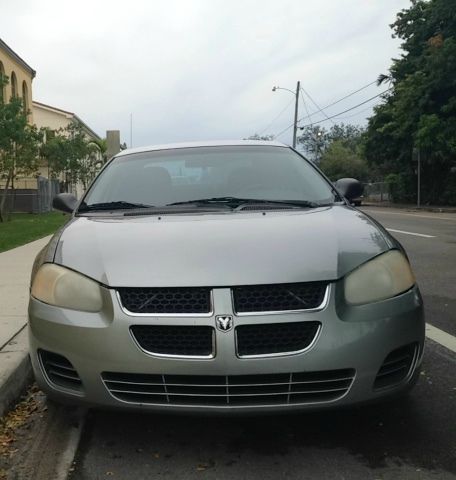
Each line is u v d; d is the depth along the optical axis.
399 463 2.89
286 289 2.78
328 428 3.28
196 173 4.38
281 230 3.22
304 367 2.71
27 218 23.34
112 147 18.31
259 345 2.74
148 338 2.78
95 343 2.80
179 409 2.77
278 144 4.86
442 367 4.27
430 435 3.17
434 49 25.09
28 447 3.22
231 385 2.72
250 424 3.35
